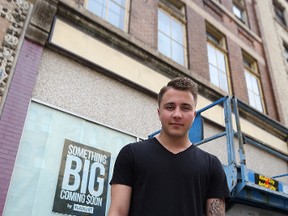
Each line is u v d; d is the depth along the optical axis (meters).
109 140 4.88
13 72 4.09
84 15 5.27
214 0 9.71
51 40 4.72
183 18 8.25
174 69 6.58
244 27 10.55
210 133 6.68
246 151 7.41
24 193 3.66
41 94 4.34
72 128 4.49
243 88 8.88
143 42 6.45
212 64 8.47
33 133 4.04
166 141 1.74
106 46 5.54
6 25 4.27
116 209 1.52
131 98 5.55
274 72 10.65
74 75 4.86
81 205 4.11
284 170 8.28
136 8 6.83
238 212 5.34
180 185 1.57
